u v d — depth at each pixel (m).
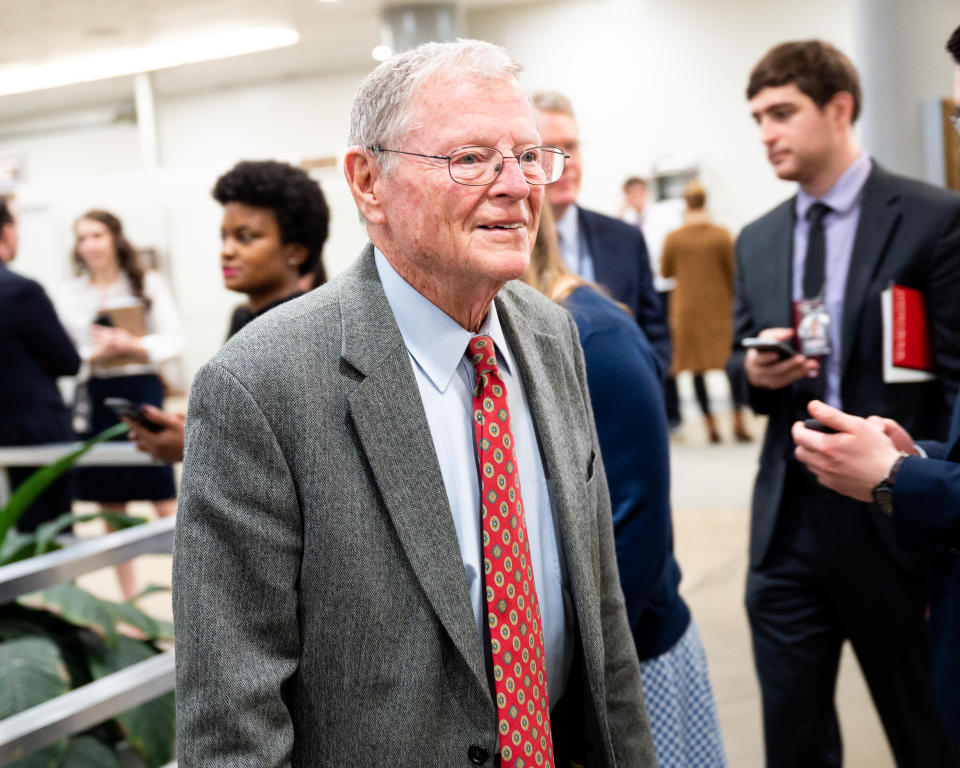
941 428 1.93
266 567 0.94
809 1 8.03
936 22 3.67
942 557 1.45
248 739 0.91
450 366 1.06
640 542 1.50
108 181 5.31
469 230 0.98
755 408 2.12
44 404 3.52
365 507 0.97
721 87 8.36
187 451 0.97
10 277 3.42
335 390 0.98
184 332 5.12
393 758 0.95
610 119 8.71
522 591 1.04
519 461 1.11
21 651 1.78
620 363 1.50
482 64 0.98
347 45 8.95
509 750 1.00
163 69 9.34
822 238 2.06
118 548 1.57
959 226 1.89
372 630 0.95
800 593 2.05
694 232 6.77
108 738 1.94
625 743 1.22
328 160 4.91
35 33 7.60
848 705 2.96
